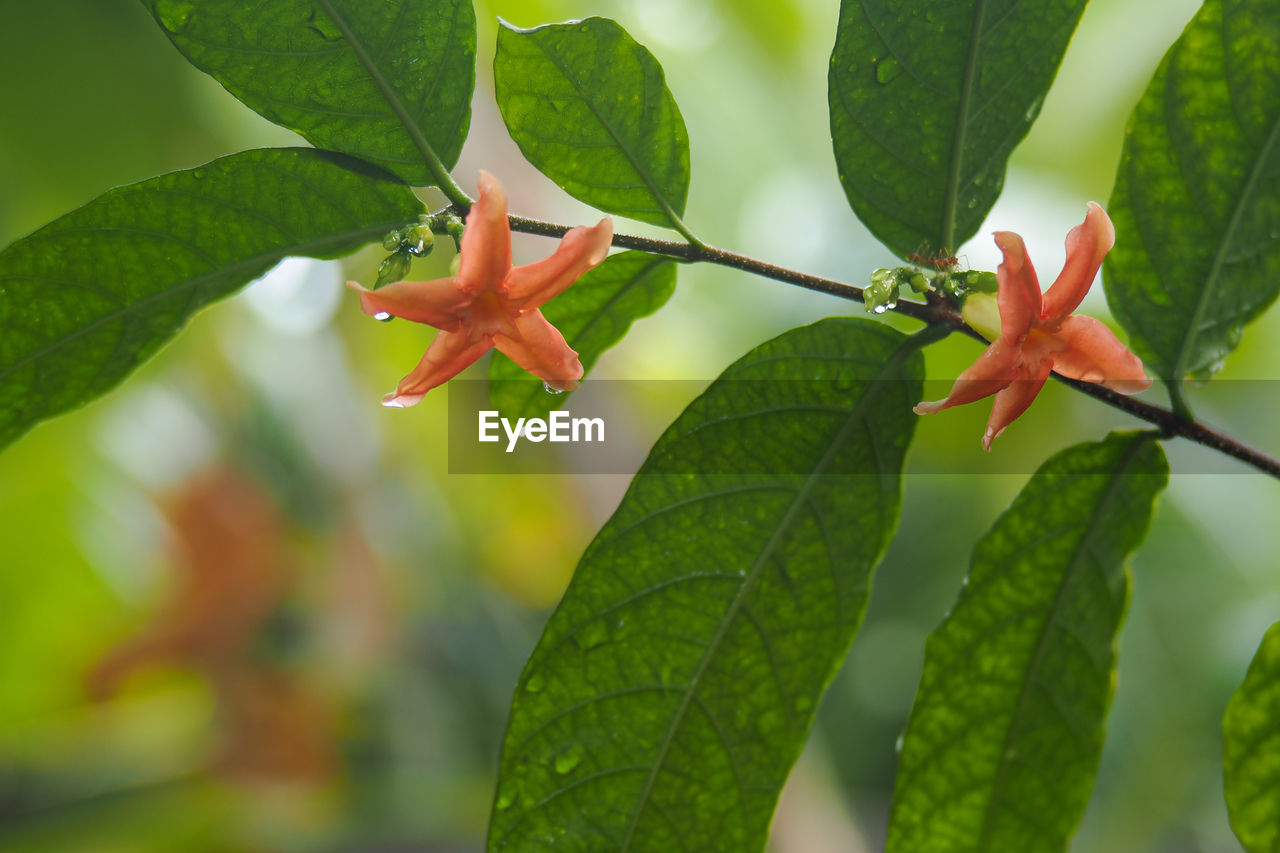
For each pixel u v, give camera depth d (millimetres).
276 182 404
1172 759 870
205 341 831
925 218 418
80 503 806
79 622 848
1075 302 396
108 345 406
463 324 395
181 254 403
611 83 409
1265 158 413
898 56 411
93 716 861
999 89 412
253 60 399
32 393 404
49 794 823
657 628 413
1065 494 421
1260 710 414
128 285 403
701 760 413
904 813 424
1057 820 423
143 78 635
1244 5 407
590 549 411
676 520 413
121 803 820
